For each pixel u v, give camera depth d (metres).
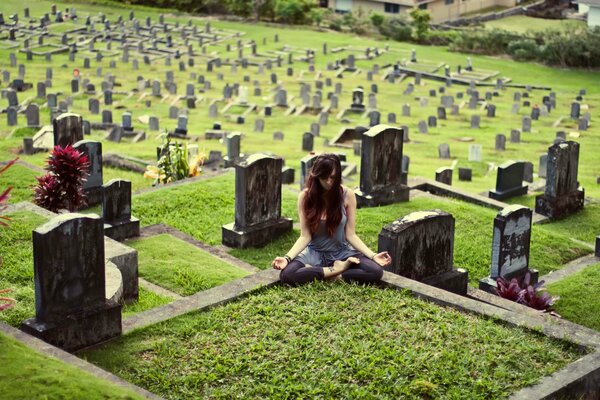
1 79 49.53
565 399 8.50
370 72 53.53
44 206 16.94
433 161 32.44
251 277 10.84
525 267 14.95
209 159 26.62
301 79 52.47
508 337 9.36
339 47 63.44
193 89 44.78
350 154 32.09
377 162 18.17
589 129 41.12
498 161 33.25
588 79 58.28
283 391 8.34
